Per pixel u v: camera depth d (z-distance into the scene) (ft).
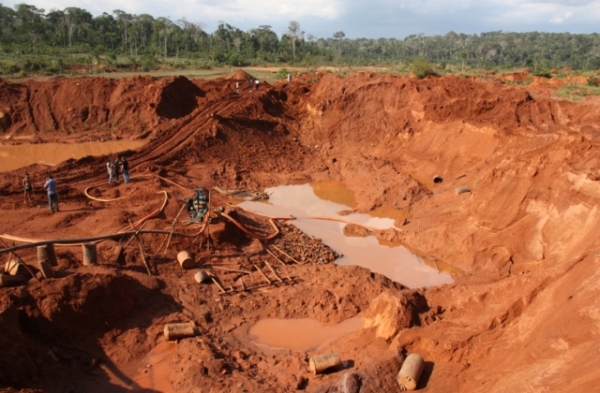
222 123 100.78
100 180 77.61
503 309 38.37
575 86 151.12
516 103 89.66
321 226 70.33
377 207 75.87
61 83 122.42
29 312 37.86
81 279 41.01
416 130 94.79
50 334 38.01
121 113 119.14
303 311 47.16
